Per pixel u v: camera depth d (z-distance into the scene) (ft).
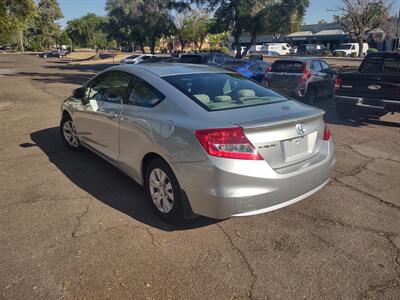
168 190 11.97
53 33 332.39
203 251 10.85
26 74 81.30
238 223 12.49
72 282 9.39
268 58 134.31
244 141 10.15
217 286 9.37
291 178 10.86
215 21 88.48
